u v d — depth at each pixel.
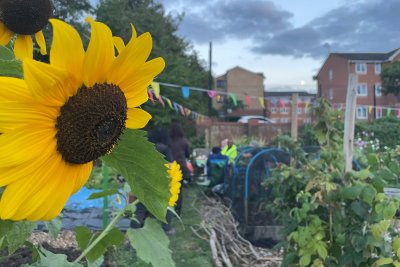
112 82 0.89
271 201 5.39
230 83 60.19
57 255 1.44
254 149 7.03
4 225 0.97
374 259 3.05
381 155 4.26
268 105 42.59
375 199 2.97
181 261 4.77
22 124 0.78
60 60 0.79
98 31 0.82
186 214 7.15
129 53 0.88
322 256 3.17
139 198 1.05
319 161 3.61
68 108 0.82
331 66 48.69
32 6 1.22
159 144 6.04
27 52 1.27
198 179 10.96
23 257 3.94
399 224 3.27
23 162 0.78
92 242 1.59
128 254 4.48
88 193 7.38
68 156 0.84
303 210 3.30
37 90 0.76
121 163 1.03
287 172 3.92
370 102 44.78
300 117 19.00
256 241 5.71
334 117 3.78
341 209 3.20
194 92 23.69
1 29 1.24
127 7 23.25
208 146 18.88
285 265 3.46
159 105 18.50
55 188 0.84
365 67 45.62
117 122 0.89
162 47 22.53
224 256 4.82
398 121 17.23
